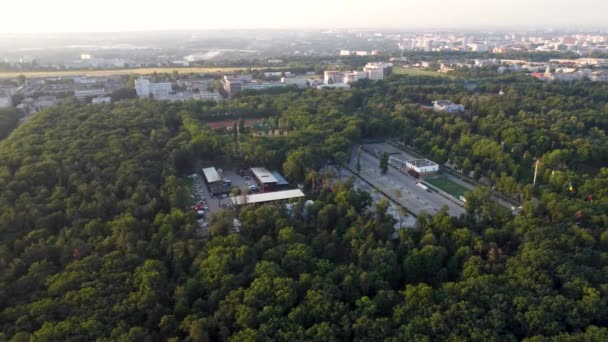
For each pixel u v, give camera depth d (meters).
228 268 157.88
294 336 128.00
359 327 132.25
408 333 128.88
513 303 141.50
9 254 165.25
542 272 155.12
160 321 136.62
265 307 137.50
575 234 181.62
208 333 132.88
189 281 153.12
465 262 168.50
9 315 134.12
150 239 183.88
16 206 192.50
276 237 190.25
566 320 136.38
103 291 143.62
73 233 179.50
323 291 145.88
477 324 133.12
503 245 187.12
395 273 169.12
